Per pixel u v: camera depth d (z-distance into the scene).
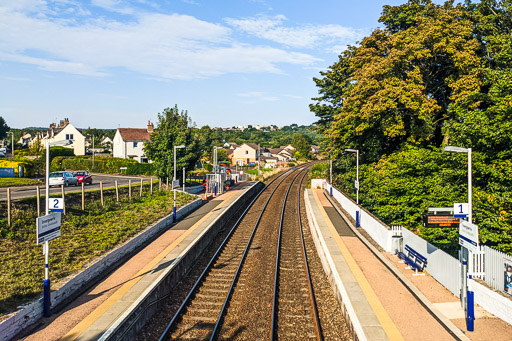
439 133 35.41
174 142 36.09
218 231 26.77
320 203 35.53
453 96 28.89
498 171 18.12
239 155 115.56
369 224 23.30
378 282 15.13
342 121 35.25
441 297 13.81
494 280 13.62
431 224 14.66
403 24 37.56
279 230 26.97
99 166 58.84
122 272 15.63
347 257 18.42
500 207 17.70
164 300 14.54
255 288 16.02
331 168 46.41
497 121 18.45
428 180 24.41
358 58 35.69
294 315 13.44
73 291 13.62
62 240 17.89
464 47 29.47
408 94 28.80
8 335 10.27
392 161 28.31
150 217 24.19
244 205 39.25
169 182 38.62
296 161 115.88
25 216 19.50
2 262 14.80
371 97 30.30
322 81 48.50
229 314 13.37
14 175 42.25
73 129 78.81
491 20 31.14
